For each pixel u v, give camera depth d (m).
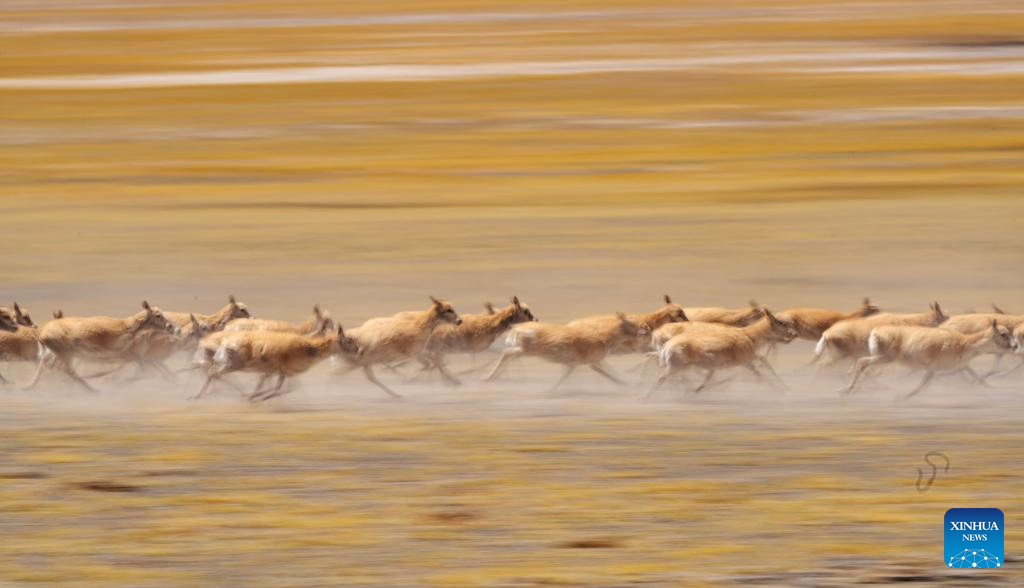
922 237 108.94
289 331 72.38
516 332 69.88
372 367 75.00
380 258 104.56
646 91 190.88
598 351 69.50
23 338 69.50
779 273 98.44
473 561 44.56
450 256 104.94
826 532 47.00
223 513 49.22
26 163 146.00
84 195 130.12
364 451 57.12
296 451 57.16
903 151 146.88
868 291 92.75
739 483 52.31
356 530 47.44
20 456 56.53
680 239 109.88
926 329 66.81
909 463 54.84
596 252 105.81
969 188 127.44
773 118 168.75
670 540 46.38
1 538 46.78
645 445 57.81
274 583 42.84
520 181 135.12
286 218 119.38
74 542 46.38
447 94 189.62
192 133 163.38
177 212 122.38
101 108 180.88
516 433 60.09
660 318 71.44
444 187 132.62
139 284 96.44
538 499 50.53
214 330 72.88
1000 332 66.75
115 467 54.91
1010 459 55.28
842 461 55.16
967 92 185.25
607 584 42.62
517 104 181.50
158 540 46.56
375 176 138.38
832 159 143.50
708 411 64.31
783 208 120.94
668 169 140.00
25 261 103.81
